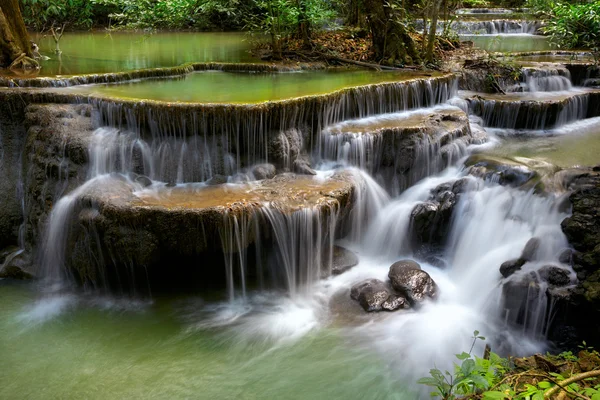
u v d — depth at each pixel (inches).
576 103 350.0
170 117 247.1
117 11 568.7
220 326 211.8
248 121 249.3
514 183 249.4
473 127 319.6
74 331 208.4
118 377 184.5
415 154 273.6
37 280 242.4
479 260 236.7
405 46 383.6
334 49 414.3
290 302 226.1
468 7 692.1
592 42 444.1
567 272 201.6
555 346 199.2
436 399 173.5
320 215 226.2
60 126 252.7
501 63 376.2
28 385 180.7
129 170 249.4
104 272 227.9
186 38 501.7
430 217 250.2
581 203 210.4
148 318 216.4
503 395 112.6
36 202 247.3
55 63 356.8
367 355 195.2
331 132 270.8
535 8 604.7
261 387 180.4
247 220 218.4
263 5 391.2
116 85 303.9
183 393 177.6
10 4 334.6
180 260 222.7
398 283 223.6
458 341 201.3
